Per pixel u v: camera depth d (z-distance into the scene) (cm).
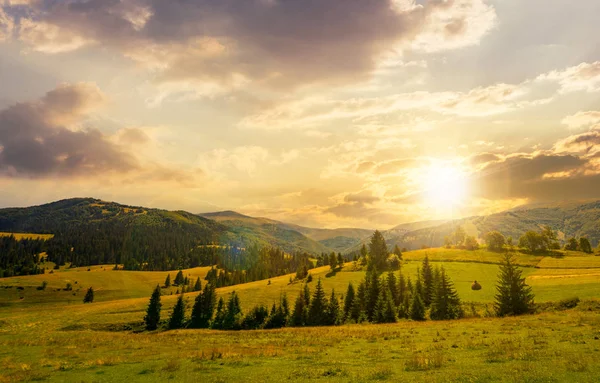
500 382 1518
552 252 16225
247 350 3064
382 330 4356
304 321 7744
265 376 1981
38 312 10562
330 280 13400
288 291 12012
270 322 7850
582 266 11844
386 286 9312
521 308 5597
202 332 5894
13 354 3484
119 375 2228
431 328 4162
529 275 10969
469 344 2667
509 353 2147
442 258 15488
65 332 6788
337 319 7675
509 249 17375
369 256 15788
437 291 7156
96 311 10256
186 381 1969
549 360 1888
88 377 2208
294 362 2403
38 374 2305
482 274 11675
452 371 1794
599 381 1452
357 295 8206
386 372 1853
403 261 15300
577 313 4278
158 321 8550
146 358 2845
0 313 11719
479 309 7300
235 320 7994
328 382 1753
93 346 3894
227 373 2120
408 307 7612
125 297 19012
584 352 2056
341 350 2878
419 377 1728
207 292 9331
